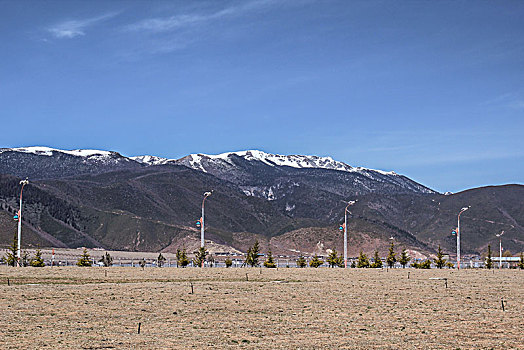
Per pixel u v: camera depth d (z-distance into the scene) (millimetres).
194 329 30719
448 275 71250
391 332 30578
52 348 25891
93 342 27203
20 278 55500
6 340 27344
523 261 107125
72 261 101625
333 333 30125
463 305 40969
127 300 40594
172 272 66688
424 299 44094
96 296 42250
